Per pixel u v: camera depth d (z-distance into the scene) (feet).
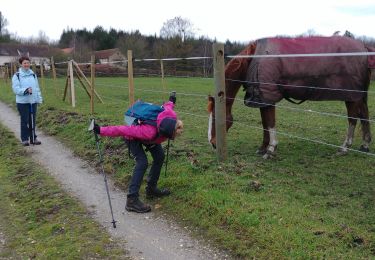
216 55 19.77
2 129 35.65
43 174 22.74
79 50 206.59
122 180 20.53
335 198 16.94
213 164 20.63
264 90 21.72
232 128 31.63
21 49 231.09
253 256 12.98
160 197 18.10
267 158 22.74
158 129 16.12
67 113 38.52
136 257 13.66
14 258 14.07
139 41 183.62
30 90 28.37
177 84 79.87
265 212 15.12
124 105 44.91
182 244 14.38
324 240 13.10
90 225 16.07
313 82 22.12
